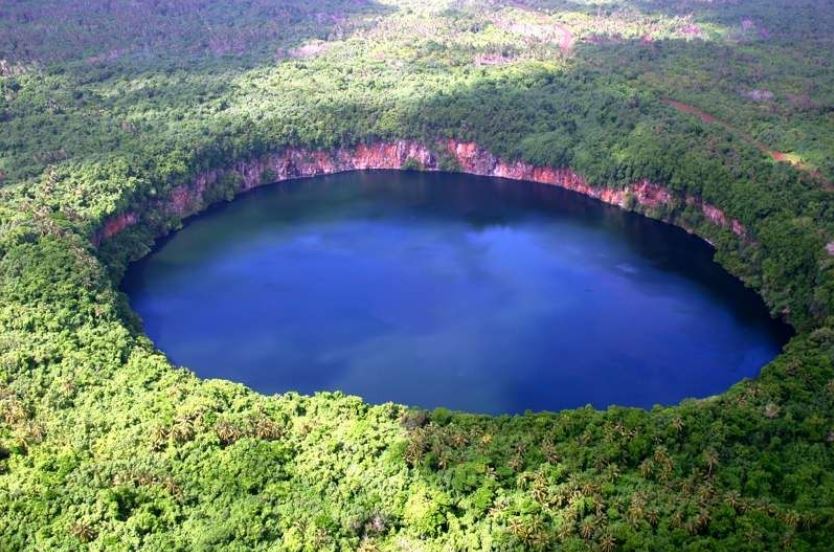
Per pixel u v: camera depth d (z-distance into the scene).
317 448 106.81
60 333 131.38
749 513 91.38
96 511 93.81
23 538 91.12
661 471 99.94
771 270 166.88
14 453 104.50
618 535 88.62
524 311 167.62
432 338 157.50
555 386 142.88
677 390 142.12
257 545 90.31
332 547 89.12
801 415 111.62
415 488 98.50
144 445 106.25
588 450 103.81
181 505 96.94
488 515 93.94
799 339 141.88
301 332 159.62
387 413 116.75
